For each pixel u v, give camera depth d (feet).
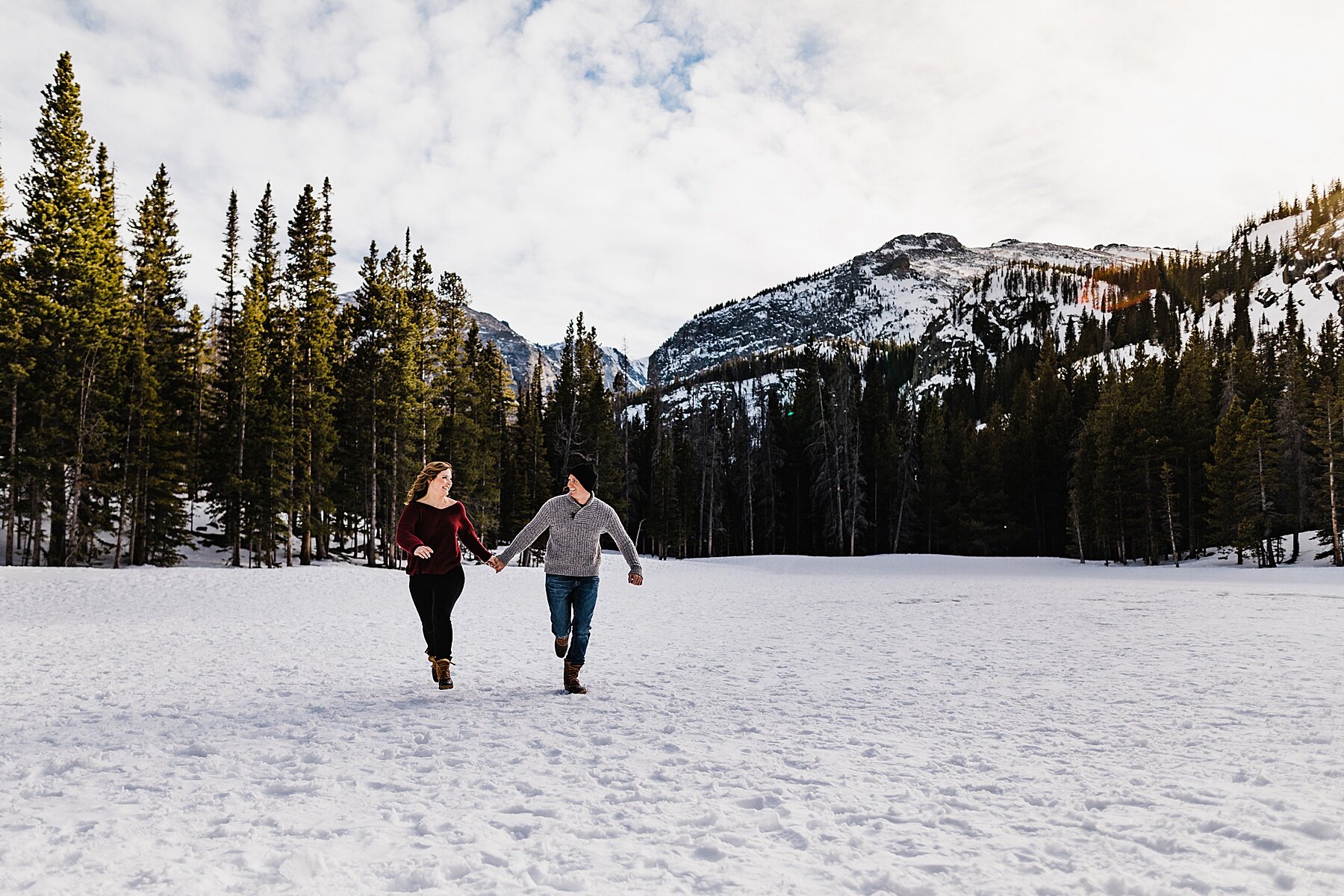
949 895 7.80
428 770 12.68
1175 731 15.42
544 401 237.45
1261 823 9.80
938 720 16.96
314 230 121.39
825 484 208.23
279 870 8.27
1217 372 236.02
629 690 20.81
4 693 19.80
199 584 73.82
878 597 66.08
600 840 9.50
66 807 10.57
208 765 12.87
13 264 96.63
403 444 124.26
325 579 85.40
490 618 44.70
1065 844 9.23
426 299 138.82
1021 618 44.19
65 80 98.22
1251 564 148.77
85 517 102.22
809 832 9.77
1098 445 164.04
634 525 221.05
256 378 114.11
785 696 20.01
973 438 214.07
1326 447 139.33
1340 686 20.02
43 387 96.43
